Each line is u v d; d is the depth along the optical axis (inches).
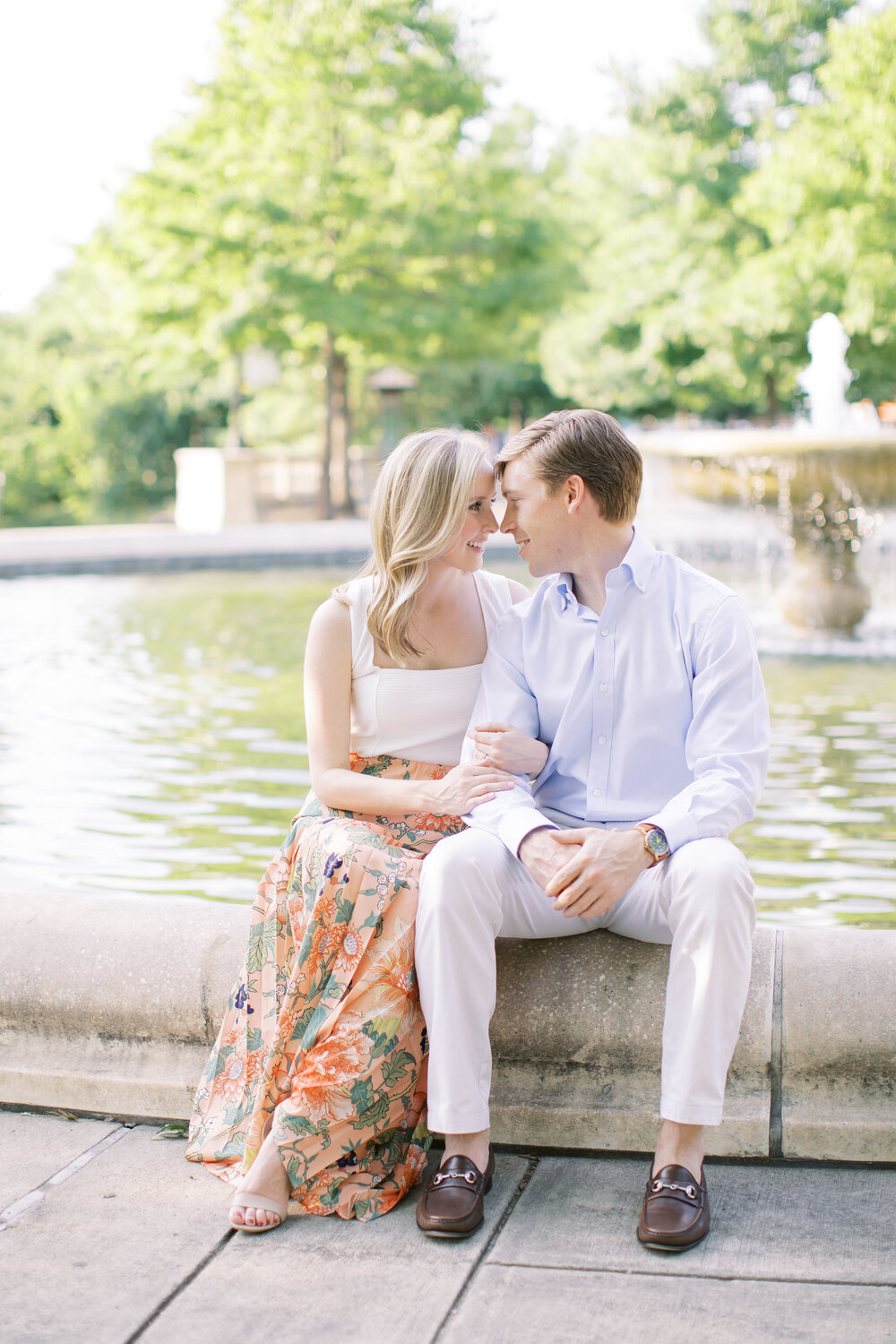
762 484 331.3
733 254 882.1
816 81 890.7
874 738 207.9
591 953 85.7
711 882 74.2
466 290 768.9
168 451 1288.1
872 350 782.5
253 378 855.7
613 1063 84.0
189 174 733.3
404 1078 78.9
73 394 1272.1
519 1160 83.5
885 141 660.1
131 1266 71.3
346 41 723.4
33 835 160.2
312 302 737.0
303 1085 77.2
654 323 924.6
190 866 147.3
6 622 372.5
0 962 92.7
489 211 758.5
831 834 156.9
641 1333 64.2
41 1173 82.3
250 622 369.7
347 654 92.1
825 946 84.6
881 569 412.8
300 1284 69.4
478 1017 77.2
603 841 78.3
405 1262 71.4
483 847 79.5
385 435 909.8
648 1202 73.1
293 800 176.6
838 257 695.1
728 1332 64.1
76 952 92.2
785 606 339.3
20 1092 91.8
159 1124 89.1
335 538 614.2
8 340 1373.0
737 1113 81.3
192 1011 89.3
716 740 82.7
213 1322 66.1
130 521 1258.6
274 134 721.6
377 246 748.6
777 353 864.9
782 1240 72.4
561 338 1125.7
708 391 1091.3
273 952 83.7
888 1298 66.5
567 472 84.8
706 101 906.7
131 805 174.4
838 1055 80.7
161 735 218.7
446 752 93.5
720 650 83.4
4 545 550.9
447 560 90.1
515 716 89.6
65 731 222.4
